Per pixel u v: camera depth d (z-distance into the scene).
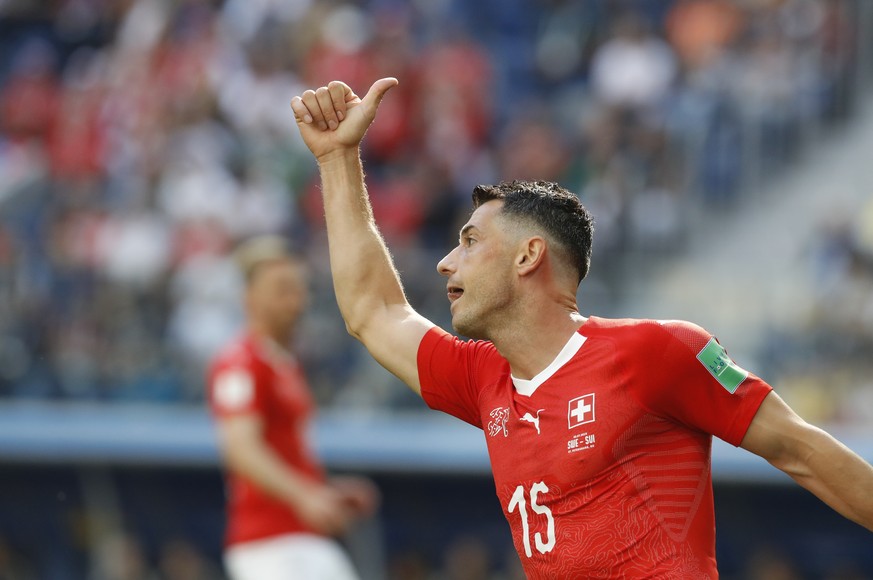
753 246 40.72
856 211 41.50
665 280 38.69
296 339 35.19
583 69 50.78
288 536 22.73
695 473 11.53
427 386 13.14
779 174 43.41
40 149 54.88
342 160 13.80
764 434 11.30
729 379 11.33
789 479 31.19
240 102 51.12
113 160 51.66
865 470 11.10
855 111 44.97
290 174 47.75
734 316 35.03
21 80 57.31
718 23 47.91
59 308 38.81
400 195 44.94
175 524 35.19
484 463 32.62
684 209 42.03
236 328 37.53
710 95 44.72
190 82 52.56
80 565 35.34
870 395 33.12
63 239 45.34
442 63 49.19
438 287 36.03
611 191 41.72
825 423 33.09
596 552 11.40
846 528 32.31
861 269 36.66
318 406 34.75
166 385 36.66
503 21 53.34
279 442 23.00
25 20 61.19
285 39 52.81
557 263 12.11
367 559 33.94
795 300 34.94
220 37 54.47
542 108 49.31
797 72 45.12
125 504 35.25
